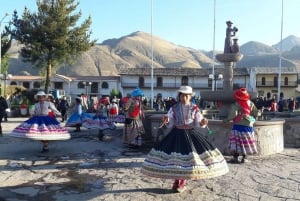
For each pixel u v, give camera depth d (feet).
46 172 27.66
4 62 132.67
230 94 42.27
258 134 33.99
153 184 24.29
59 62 127.44
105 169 28.66
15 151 36.47
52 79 228.84
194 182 24.72
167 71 233.35
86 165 30.01
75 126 53.31
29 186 24.04
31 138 33.53
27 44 123.24
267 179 25.77
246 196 22.04
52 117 35.22
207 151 21.50
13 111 93.20
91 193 22.53
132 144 38.50
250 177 26.22
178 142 21.50
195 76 226.99
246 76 229.04
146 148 38.42
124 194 22.25
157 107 115.34
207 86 225.97
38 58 124.26
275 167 29.48
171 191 22.77
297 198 21.76
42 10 119.96
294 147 40.14
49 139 34.22
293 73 233.35
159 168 21.04
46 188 23.63
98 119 44.93
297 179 25.84
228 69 45.70
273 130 35.42
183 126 21.91
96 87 234.99
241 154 31.42
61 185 24.26
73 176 26.50
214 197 21.81
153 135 42.32
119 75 241.55
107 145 40.42
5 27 122.72
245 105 30.37
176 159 20.97
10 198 21.68
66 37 120.98
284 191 23.03
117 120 53.42
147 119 44.09
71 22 122.72
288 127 41.42
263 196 22.08
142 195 22.03
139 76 232.12
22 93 99.81
